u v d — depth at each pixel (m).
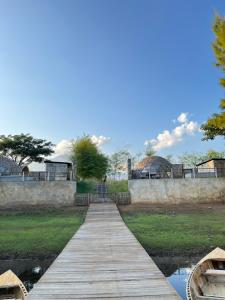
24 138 50.47
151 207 23.56
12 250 11.21
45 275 6.64
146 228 14.70
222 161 28.25
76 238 11.13
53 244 11.91
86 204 25.36
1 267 9.57
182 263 9.52
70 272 6.84
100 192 28.83
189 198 26.02
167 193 26.05
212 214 19.61
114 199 25.91
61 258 8.16
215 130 26.42
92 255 8.48
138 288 5.73
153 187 26.16
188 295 5.53
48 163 28.31
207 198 26.03
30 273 9.01
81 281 6.19
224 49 16.98
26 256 10.59
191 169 27.50
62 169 28.59
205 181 26.33
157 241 11.99
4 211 22.95
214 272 6.66
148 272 6.75
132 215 19.64
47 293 5.52
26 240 12.59
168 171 28.91
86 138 43.31
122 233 12.15
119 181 38.16
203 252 10.57
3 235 13.65
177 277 8.23
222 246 11.16
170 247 11.17
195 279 6.25
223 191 26.22
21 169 34.06
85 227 13.86
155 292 5.50
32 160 51.81
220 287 6.38
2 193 25.44
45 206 24.97
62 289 5.73
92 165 40.94
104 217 17.30
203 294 5.99
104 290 5.65
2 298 5.96
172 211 21.33
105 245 9.84
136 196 26.02
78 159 40.84
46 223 17.11
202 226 15.05
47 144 52.12
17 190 25.56
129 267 7.18
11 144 49.06
